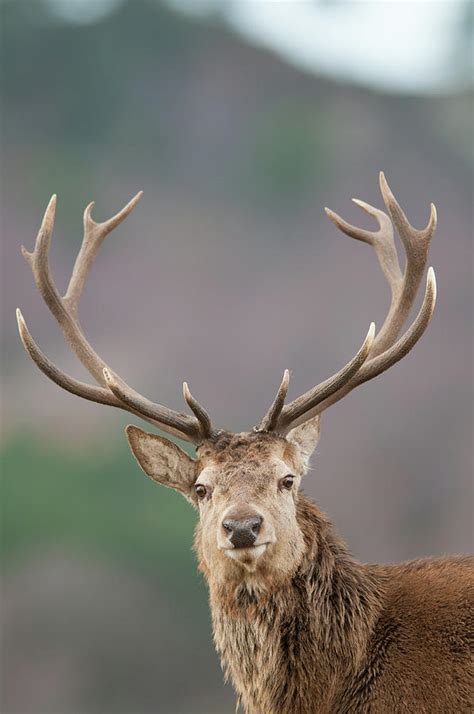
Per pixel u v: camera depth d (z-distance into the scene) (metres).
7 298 80.75
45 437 62.88
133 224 99.19
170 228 99.38
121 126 118.56
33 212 101.12
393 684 11.23
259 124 117.69
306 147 110.38
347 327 75.50
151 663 48.06
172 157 115.31
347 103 122.06
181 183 110.06
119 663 47.97
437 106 123.69
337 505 58.06
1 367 72.81
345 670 11.38
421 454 60.94
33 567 51.78
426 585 11.73
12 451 60.09
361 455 60.09
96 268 88.44
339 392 12.32
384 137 115.62
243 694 11.64
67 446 62.09
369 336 11.80
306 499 11.94
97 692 47.19
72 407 66.44
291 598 11.40
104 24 124.56
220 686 47.62
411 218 102.50
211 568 11.49
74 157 112.50
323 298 79.56
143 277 87.00
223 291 85.19
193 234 97.88
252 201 106.69
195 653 48.72
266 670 11.40
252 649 11.44
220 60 126.62
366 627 11.48
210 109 121.25
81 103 118.94
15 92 120.38
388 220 13.84
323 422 62.09
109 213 103.44
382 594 11.74
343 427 61.91
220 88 123.44
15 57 120.62
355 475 59.22
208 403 68.19
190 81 124.19
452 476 59.56
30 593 50.03
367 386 64.50
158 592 51.47
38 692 46.62
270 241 97.69
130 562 52.50
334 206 104.50
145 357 73.25
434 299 12.08
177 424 12.04
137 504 56.88
